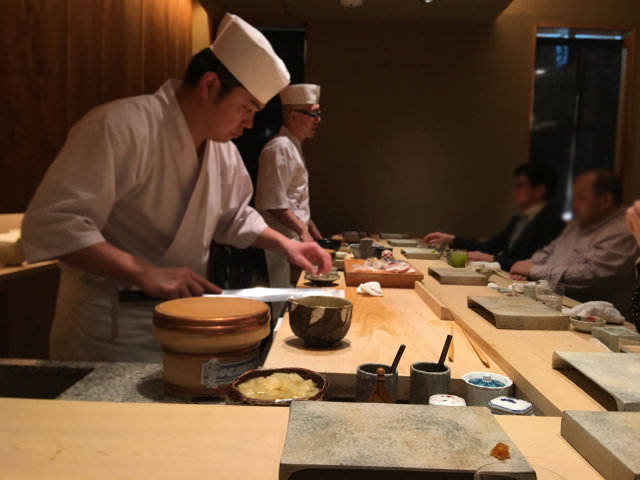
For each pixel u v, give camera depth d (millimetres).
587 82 6270
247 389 1032
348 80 5992
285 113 4125
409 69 5984
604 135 6309
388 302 1981
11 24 2893
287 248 2211
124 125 1754
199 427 801
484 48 5945
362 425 777
